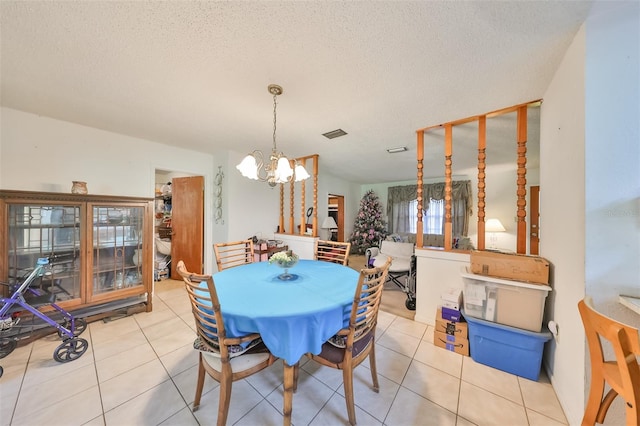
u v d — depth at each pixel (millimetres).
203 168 3801
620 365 786
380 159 4078
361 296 1396
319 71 1588
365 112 2193
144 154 3125
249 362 1281
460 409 1419
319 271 2021
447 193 2422
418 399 1494
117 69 1590
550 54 1390
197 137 3004
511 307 1741
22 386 1555
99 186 2770
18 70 1604
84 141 2656
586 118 1162
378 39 1288
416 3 1063
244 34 1262
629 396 769
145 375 1677
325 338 1259
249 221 3973
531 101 1938
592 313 886
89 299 2342
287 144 3254
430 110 2139
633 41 1105
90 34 1266
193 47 1369
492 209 5285
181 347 2020
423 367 1803
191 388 1562
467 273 1905
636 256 1095
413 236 6234
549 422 1334
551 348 1641
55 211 2205
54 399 1452
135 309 2650
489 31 1222
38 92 1911
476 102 1977
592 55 1152
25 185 2324
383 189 6879
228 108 2150
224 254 3684
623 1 1062
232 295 1445
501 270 1794
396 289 3744
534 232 4781
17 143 2279
